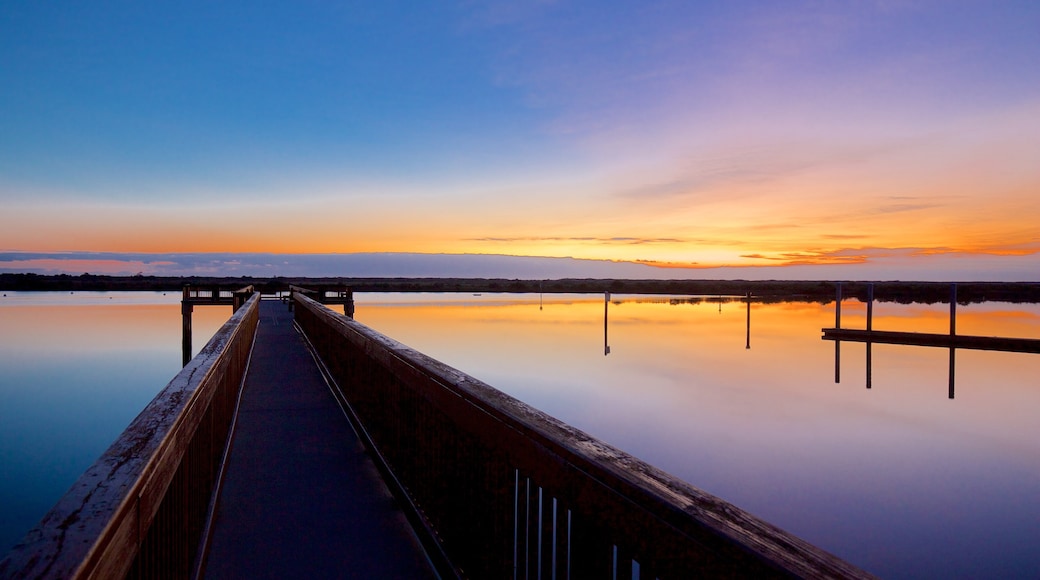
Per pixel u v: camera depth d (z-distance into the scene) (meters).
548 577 1.81
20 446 12.23
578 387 18.33
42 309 56.28
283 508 3.63
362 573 2.84
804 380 20.61
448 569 2.69
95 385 18.77
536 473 1.83
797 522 8.19
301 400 6.81
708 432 13.28
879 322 46.66
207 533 2.88
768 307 71.25
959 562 6.84
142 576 1.46
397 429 3.84
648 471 1.39
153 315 49.09
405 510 3.49
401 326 36.69
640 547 1.27
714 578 1.04
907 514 8.50
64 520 1.06
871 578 0.87
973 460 11.33
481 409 2.33
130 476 1.32
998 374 22.81
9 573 0.87
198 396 2.47
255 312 13.50
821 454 11.71
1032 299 101.25
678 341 31.67
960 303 87.06
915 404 17.08
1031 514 8.40
